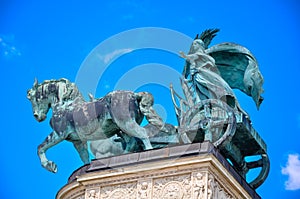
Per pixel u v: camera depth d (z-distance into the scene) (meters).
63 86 44.44
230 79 45.28
